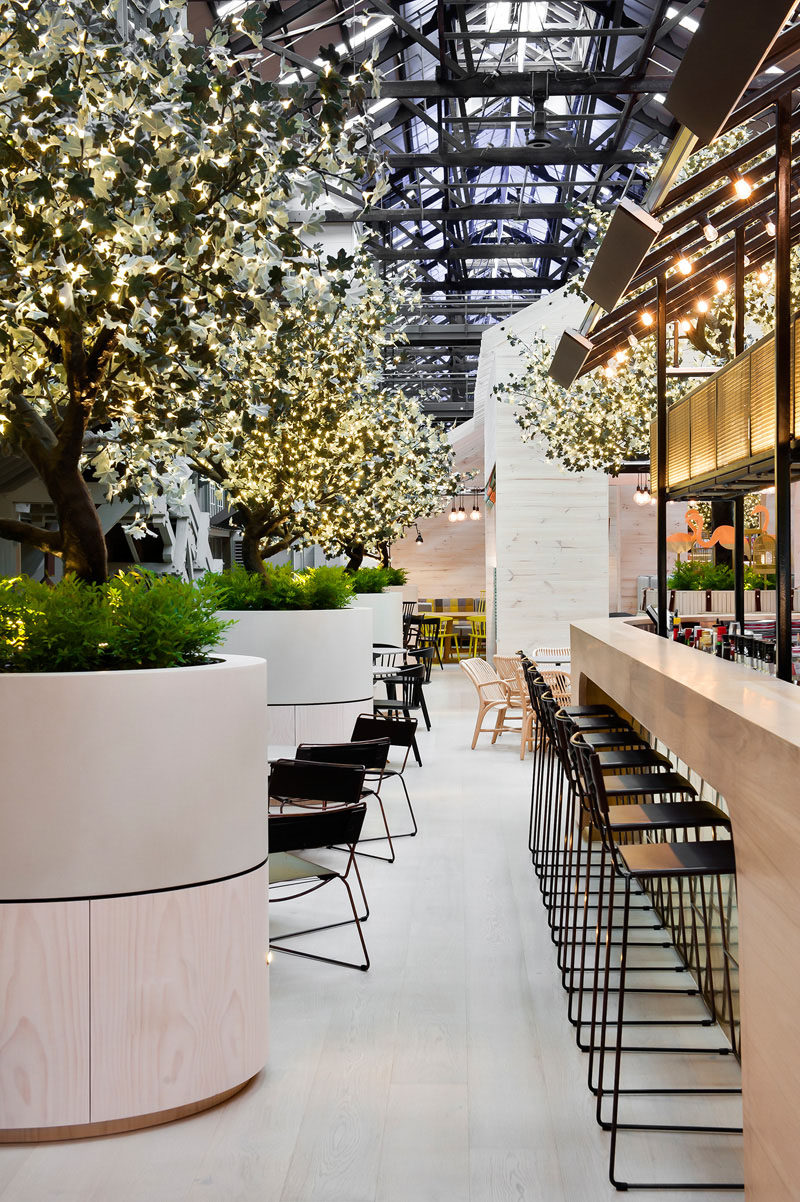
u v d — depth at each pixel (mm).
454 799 8086
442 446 13734
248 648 7730
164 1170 2953
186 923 3244
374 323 7289
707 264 6195
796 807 2084
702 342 8328
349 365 7355
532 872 6055
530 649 13039
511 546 13070
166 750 3207
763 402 4195
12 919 3107
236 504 7895
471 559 24141
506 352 13117
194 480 7617
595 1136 3146
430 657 16406
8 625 3373
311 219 3494
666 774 4336
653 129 11938
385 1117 3258
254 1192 2844
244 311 3371
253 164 3133
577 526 13055
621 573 21906
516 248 15141
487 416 16031
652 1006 4137
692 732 3197
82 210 3047
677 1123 3213
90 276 2797
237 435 4285
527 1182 2895
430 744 10758
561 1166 2977
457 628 22172
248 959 3430
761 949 2361
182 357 3307
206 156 3082
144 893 3186
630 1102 3355
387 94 10656
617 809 3623
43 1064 3111
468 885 5797
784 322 3650
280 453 7105
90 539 3898
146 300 2973
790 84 3531
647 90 10438
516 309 18844
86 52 3199
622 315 6750
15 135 2971
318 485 7539
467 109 13180
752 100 3592
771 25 2504
